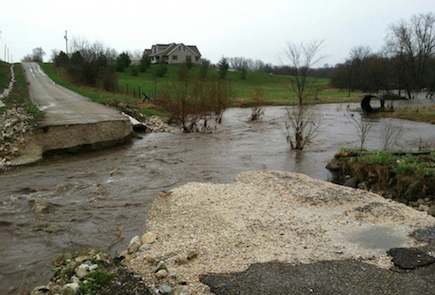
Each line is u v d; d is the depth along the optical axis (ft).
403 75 165.17
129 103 93.86
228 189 34.27
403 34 172.45
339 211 28.07
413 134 68.90
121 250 24.06
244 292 17.35
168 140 64.90
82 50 150.82
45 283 20.26
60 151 51.44
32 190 36.45
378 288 17.42
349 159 42.37
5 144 47.62
